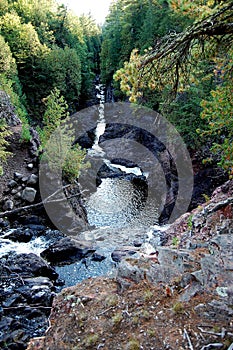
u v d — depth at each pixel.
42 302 7.34
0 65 23.97
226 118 5.77
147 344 2.86
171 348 2.74
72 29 50.59
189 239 5.82
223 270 3.56
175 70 5.11
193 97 13.65
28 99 29.72
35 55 30.30
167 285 3.60
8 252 9.74
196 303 3.22
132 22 32.41
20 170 13.31
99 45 72.75
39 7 43.53
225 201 6.03
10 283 7.88
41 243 10.86
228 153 5.90
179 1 5.00
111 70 38.91
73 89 34.56
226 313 3.00
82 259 10.06
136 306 3.39
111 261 9.93
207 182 13.31
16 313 6.91
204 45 4.98
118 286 3.88
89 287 4.01
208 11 4.78
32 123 25.55
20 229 11.32
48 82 31.25
